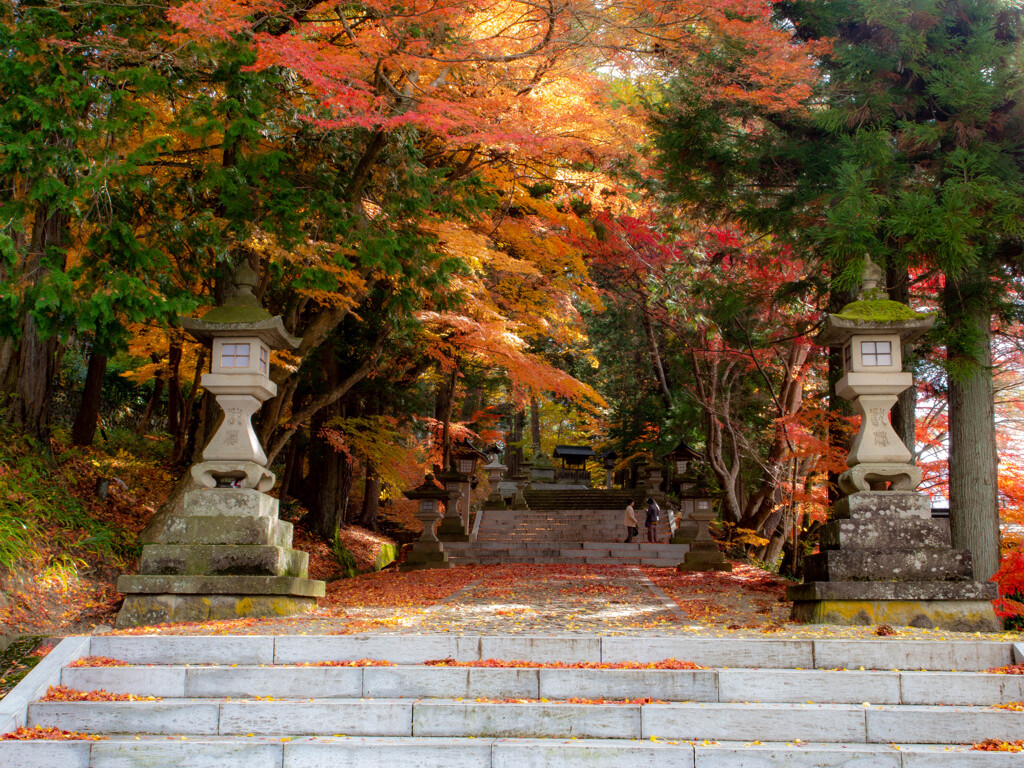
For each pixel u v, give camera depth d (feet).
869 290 26.55
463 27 32.53
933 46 33.27
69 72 25.44
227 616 24.08
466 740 15.12
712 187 38.06
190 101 29.35
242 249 31.73
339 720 15.80
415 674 16.88
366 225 31.19
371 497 82.69
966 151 30.14
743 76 34.09
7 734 15.26
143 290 25.36
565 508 96.43
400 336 44.37
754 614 27.12
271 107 30.14
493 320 46.11
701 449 84.02
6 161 24.50
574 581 42.50
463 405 102.94
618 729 15.52
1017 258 31.96
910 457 24.52
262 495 25.59
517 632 20.97
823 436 49.70
